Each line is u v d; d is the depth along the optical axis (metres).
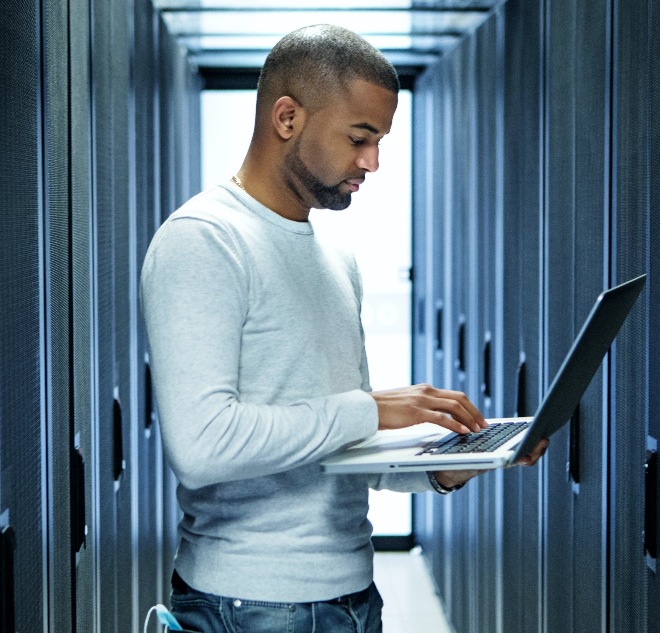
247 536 1.66
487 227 3.78
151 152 3.52
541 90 2.92
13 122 1.65
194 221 1.62
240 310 1.62
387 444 1.76
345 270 1.89
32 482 1.77
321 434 1.58
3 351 1.57
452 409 1.72
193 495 1.72
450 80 4.64
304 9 4.06
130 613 2.98
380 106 1.67
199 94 5.58
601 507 2.34
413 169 5.87
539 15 2.93
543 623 2.96
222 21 4.27
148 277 1.62
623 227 2.15
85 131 2.32
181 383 1.55
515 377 3.29
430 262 5.30
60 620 2.02
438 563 5.18
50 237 1.93
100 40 2.52
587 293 2.44
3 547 1.53
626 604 2.17
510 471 3.43
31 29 1.78
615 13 2.20
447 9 3.88
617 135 2.19
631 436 2.12
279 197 1.75
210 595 1.68
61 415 2.04
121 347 2.84
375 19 4.20
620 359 2.19
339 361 1.78
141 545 3.24
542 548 2.96
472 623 4.21
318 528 1.68
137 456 3.17
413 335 5.91
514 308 3.31
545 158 2.88
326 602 1.69
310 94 1.66
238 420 1.53
